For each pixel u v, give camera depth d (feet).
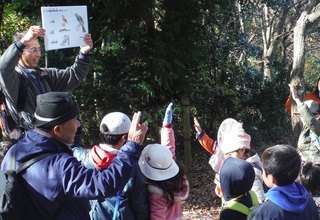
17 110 11.04
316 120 13.38
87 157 10.21
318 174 9.57
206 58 28.32
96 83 25.49
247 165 10.23
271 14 58.39
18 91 10.93
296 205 8.05
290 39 54.44
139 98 25.59
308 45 69.82
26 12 23.90
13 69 10.50
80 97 25.39
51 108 7.62
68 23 11.50
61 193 7.38
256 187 11.41
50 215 7.57
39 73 11.50
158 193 10.26
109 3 22.41
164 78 24.26
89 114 26.73
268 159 8.36
